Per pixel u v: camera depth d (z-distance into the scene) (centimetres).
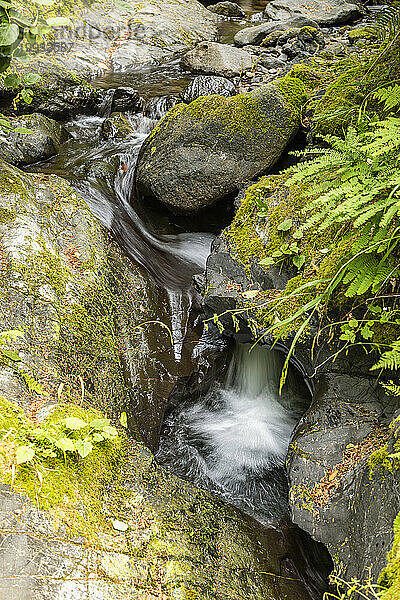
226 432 451
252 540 326
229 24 1074
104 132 688
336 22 961
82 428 303
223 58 825
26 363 322
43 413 294
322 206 353
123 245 520
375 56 487
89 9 915
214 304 421
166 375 436
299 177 296
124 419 321
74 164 622
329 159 294
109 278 443
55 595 220
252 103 548
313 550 332
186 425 454
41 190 470
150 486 309
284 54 849
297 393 463
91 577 234
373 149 279
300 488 314
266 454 434
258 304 395
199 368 457
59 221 452
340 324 343
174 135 545
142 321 448
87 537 248
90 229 468
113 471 300
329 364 357
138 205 581
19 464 256
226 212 552
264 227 425
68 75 724
